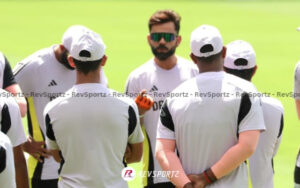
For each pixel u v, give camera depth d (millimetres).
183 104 13648
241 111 13453
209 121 13469
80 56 13570
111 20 93438
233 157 13289
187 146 13766
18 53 61750
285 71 53719
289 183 24859
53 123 13820
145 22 91500
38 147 17859
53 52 18531
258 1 122000
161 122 14016
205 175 13453
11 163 12016
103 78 17672
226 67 15531
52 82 18469
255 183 15555
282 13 103438
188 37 74312
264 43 72000
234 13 103500
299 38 76000
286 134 32781
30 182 18469
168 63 18688
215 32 13805
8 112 13914
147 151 18531
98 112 13703
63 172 14047
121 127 13844
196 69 18938
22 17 93688
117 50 65500
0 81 16062
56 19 92750
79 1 117688
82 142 13719
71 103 13719
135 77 18875
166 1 122562
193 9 109375
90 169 13758
